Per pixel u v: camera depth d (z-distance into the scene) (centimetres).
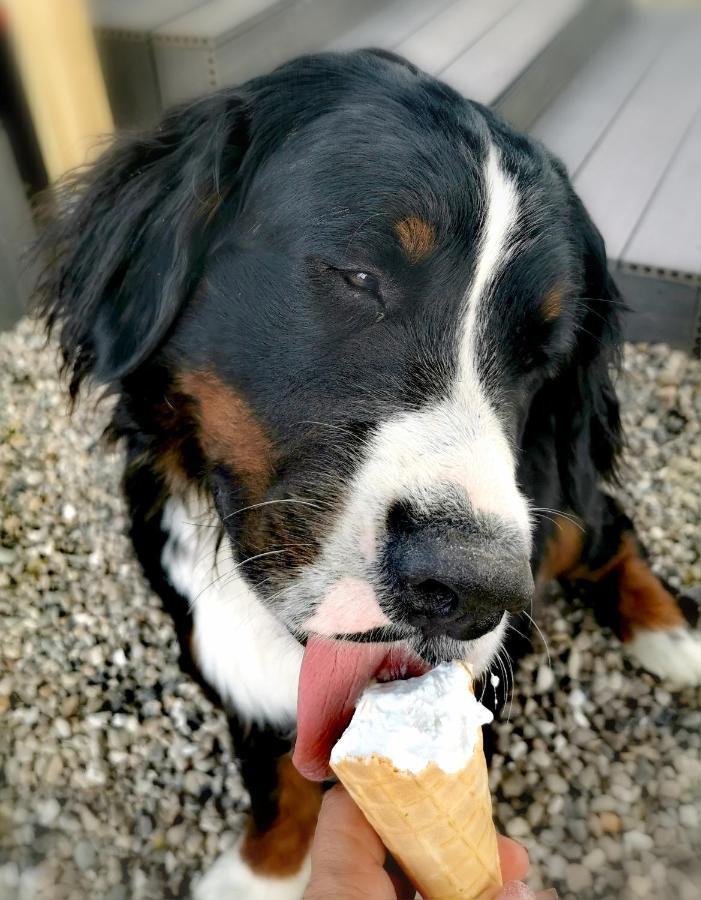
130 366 32
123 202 33
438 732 24
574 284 33
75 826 41
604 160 78
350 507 27
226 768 43
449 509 25
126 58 68
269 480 29
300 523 28
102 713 45
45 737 45
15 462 59
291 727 39
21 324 69
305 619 27
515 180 31
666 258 67
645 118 83
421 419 28
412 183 29
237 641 37
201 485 35
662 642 47
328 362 29
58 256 36
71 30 65
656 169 76
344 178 29
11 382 65
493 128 33
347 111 31
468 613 25
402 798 24
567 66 88
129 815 42
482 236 29
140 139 35
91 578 52
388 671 29
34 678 47
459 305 29
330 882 25
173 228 31
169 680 47
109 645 48
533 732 45
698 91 87
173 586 39
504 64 76
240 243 31
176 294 31
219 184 32
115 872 39
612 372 56
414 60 75
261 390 29
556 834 41
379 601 26
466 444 27
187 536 37
